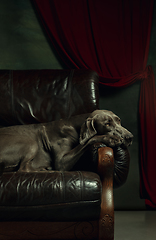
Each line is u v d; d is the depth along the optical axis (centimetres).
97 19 391
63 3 385
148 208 378
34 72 301
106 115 228
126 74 386
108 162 192
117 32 391
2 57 392
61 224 178
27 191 168
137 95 398
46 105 285
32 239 176
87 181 174
